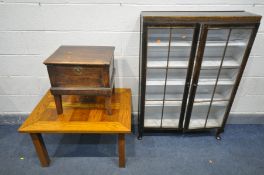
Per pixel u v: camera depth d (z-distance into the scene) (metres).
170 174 1.56
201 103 1.79
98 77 1.25
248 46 1.43
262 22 1.62
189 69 1.52
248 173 1.58
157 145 1.85
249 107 2.08
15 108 2.04
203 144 1.87
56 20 1.60
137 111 2.08
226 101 1.78
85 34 1.66
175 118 1.96
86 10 1.56
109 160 1.69
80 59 1.24
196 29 1.34
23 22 1.59
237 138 1.95
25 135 1.96
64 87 1.29
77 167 1.62
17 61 1.77
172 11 1.58
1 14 1.55
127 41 1.70
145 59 1.45
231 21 1.32
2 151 1.77
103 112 1.49
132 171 1.59
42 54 1.75
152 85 1.75
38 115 1.45
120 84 1.92
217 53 1.72
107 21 1.61
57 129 1.32
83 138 1.93
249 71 1.86
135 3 1.55
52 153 1.75
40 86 1.92
